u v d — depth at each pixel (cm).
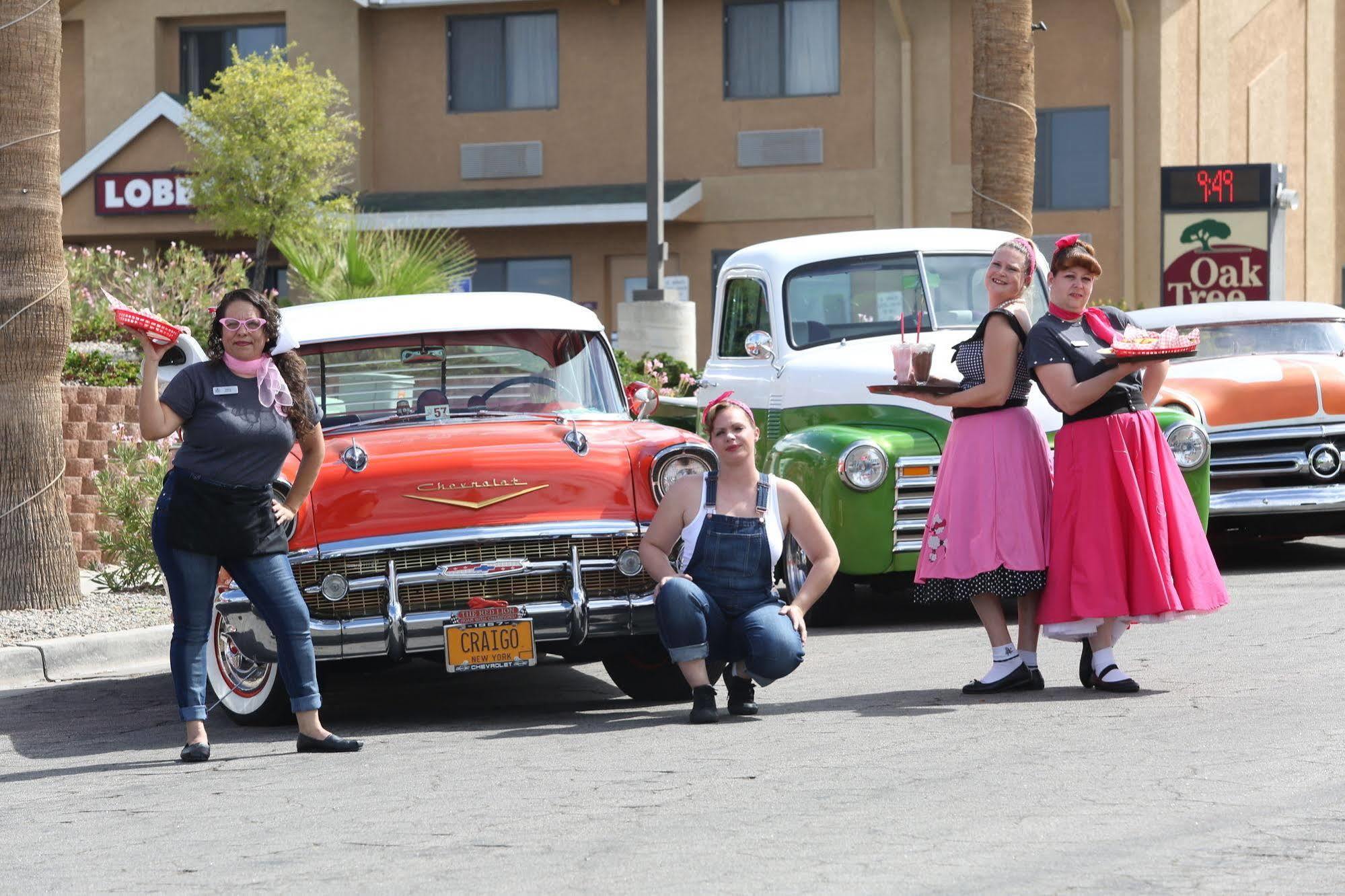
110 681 1271
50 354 1462
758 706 999
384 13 3972
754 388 1584
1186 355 941
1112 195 3669
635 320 2867
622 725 994
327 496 998
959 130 3734
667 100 3878
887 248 1576
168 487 923
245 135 3456
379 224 3641
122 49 4019
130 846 730
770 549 989
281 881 648
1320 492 1642
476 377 1143
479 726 1031
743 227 3844
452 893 615
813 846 659
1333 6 4116
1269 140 3947
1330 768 754
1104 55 3666
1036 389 1416
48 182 1451
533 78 3938
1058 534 974
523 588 1012
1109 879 595
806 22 3812
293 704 949
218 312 917
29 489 1454
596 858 656
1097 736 851
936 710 958
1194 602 960
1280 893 573
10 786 898
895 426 1430
